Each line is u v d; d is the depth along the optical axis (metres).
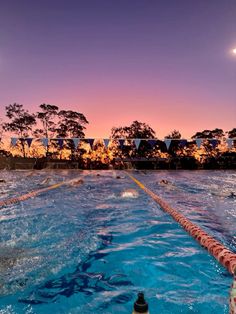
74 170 26.23
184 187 13.47
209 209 7.89
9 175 19.45
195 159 29.16
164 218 6.74
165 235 5.32
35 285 3.33
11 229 5.81
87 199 9.66
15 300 3.00
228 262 3.60
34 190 12.09
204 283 3.34
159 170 27.56
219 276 3.52
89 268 3.80
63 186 13.59
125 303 2.93
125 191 11.34
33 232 5.58
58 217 6.88
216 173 23.59
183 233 5.45
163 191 11.88
